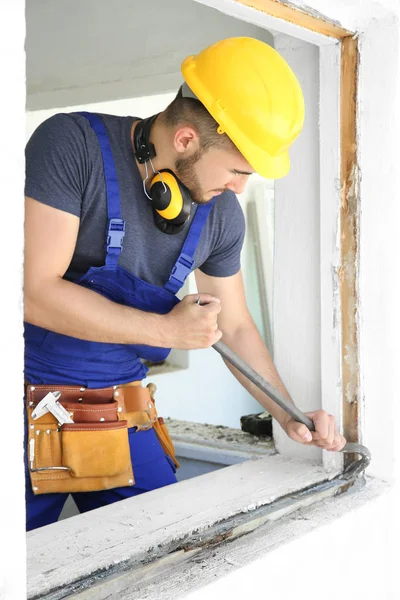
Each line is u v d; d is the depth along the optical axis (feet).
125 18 9.31
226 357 4.92
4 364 2.67
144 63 9.29
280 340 6.17
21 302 2.72
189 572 3.90
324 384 5.82
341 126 5.58
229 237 5.66
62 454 5.39
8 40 2.59
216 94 4.42
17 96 2.63
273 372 5.89
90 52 9.75
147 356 5.87
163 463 6.04
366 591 5.40
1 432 2.68
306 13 4.93
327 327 5.76
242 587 3.99
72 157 4.59
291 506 4.99
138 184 4.93
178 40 8.88
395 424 5.63
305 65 5.78
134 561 3.82
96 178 4.74
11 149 2.64
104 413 5.58
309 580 4.66
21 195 2.68
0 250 2.63
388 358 5.59
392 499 5.67
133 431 5.86
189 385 14.11
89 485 5.50
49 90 10.27
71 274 5.16
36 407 5.37
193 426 8.79
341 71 5.52
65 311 4.35
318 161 5.81
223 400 15.08
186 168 4.68
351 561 5.16
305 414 5.44
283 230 6.07
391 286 5.51
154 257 5.22
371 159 5.50
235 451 7.75
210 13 8.52
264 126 4.38
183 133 4.57
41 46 10.14
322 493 5.34
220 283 5.97
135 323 4.49
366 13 5.23
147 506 4.70
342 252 5.68
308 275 5.96
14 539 2.74
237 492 5.10
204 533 4.31
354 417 5.75
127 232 4.98
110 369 5.69
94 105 11.81
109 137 4.86
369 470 5.79
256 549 4.29
